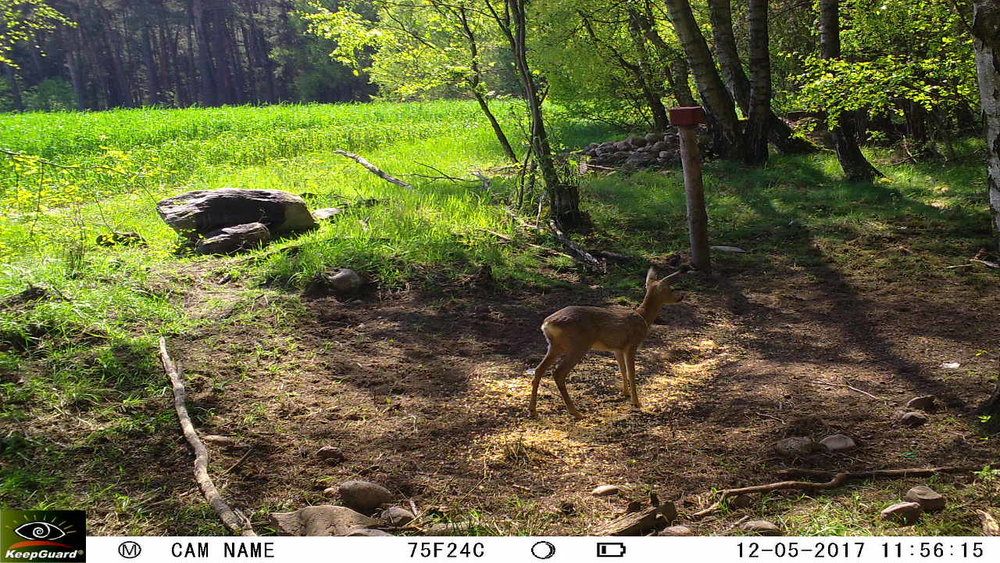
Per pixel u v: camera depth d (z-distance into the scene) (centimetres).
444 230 946
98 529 348
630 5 1638
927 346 604
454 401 514
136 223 1022
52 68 6612
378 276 789
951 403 482
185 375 532
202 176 1487
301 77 6562
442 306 729
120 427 448
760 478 401
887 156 1498
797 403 497
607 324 482
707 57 1475
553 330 475
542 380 553
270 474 410
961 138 1556
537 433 464
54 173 1330
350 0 1180
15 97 5959
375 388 535
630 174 1427
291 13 6231
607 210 1134
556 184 1020
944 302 722
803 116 1859
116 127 2305
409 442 451
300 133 2091
